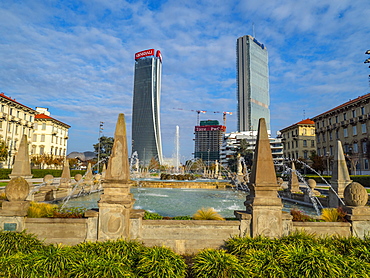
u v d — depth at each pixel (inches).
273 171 279.9
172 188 1221.1
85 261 215.2
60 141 3385.8
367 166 1975.9
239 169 1382.9
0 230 258.2
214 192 1048.8
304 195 661.3
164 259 219.0
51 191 609.3
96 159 2849.4
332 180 533.0
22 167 413.4
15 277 207.2
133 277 205.0
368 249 248.2
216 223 275.7
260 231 271.1
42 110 3368.6
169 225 272.4
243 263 224.2
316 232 282.0
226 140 5915.4
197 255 237.9
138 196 861.8
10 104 2310.5
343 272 210.5
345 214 297.6
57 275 210.2
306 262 215.5
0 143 1882.4
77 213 309.9
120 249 237.9
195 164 3452.3
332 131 2436.0
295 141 3137.3
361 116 2018.9
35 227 267.4
